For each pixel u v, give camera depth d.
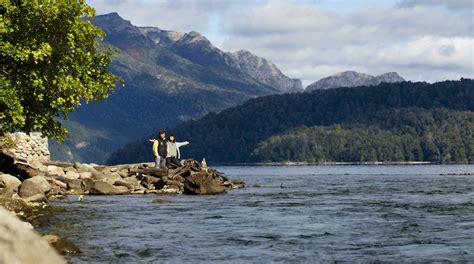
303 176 76.25
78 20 23.59
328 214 20.83
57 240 12.94
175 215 20.56
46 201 25.31
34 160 36.25
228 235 15.49
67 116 25.11
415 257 12.35
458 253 12.80
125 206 24.06
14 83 22.97
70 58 23.95
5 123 24.44
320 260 12.05
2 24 20.94
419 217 19.72
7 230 5.08
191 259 12.16
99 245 13.81
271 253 12.84
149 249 13.30
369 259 12.15
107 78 25.69
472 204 24.94
